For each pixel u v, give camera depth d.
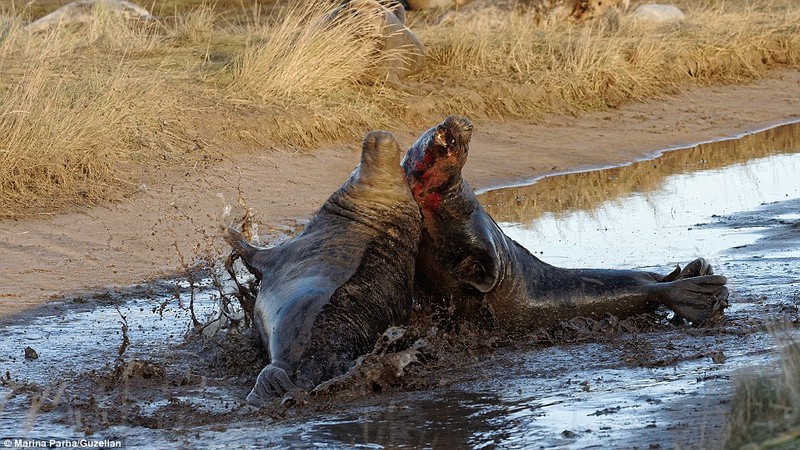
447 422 23.30
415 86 66.06
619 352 29.11
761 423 20.38
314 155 55.25
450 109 64.00
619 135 65.44
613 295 32.34
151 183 48.19
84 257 39.88
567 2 86.19
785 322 30.00
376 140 27.97
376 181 28.16
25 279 37.28
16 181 45.16
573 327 31.83
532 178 56.38
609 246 42.25
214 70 62.25
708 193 52.47
